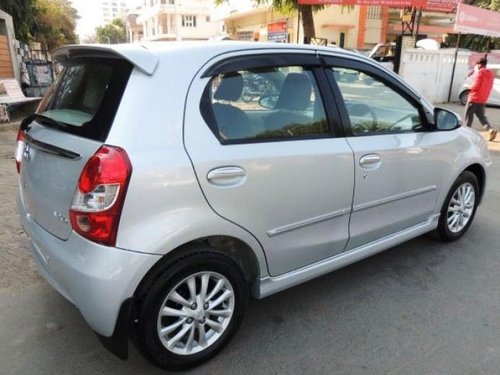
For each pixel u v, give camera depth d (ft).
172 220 7.50
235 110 8.51
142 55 7.70
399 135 11.36
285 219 9.09
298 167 9.04
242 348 9.20
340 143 9.91
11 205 16.47
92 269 7.20
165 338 8.09
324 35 97.45
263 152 8.56
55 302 10.60
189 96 7.91
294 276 9.78
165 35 196.34
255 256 8.91
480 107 33.88
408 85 11.87
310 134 9.53
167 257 7.73
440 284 11.83
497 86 51.49
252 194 8.40
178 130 7.70
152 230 7.34
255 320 10.16
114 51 7.84
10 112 36.52
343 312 10.51
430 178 12.35
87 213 7.21
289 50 9.53
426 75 54.49
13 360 8.66
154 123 7.50
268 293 9.45
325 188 9.60
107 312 7.29
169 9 186.80
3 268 12.04
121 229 7.17
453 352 9.14
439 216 13.53
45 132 8.61
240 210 8.30
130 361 8.76
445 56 55.16
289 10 54.65
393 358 8.95
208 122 8.05
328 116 9.88
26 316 10.03
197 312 8.32
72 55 9.32
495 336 9.68
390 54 65.82
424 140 11.96
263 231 8.79
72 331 9.58
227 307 8.82
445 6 57.88
